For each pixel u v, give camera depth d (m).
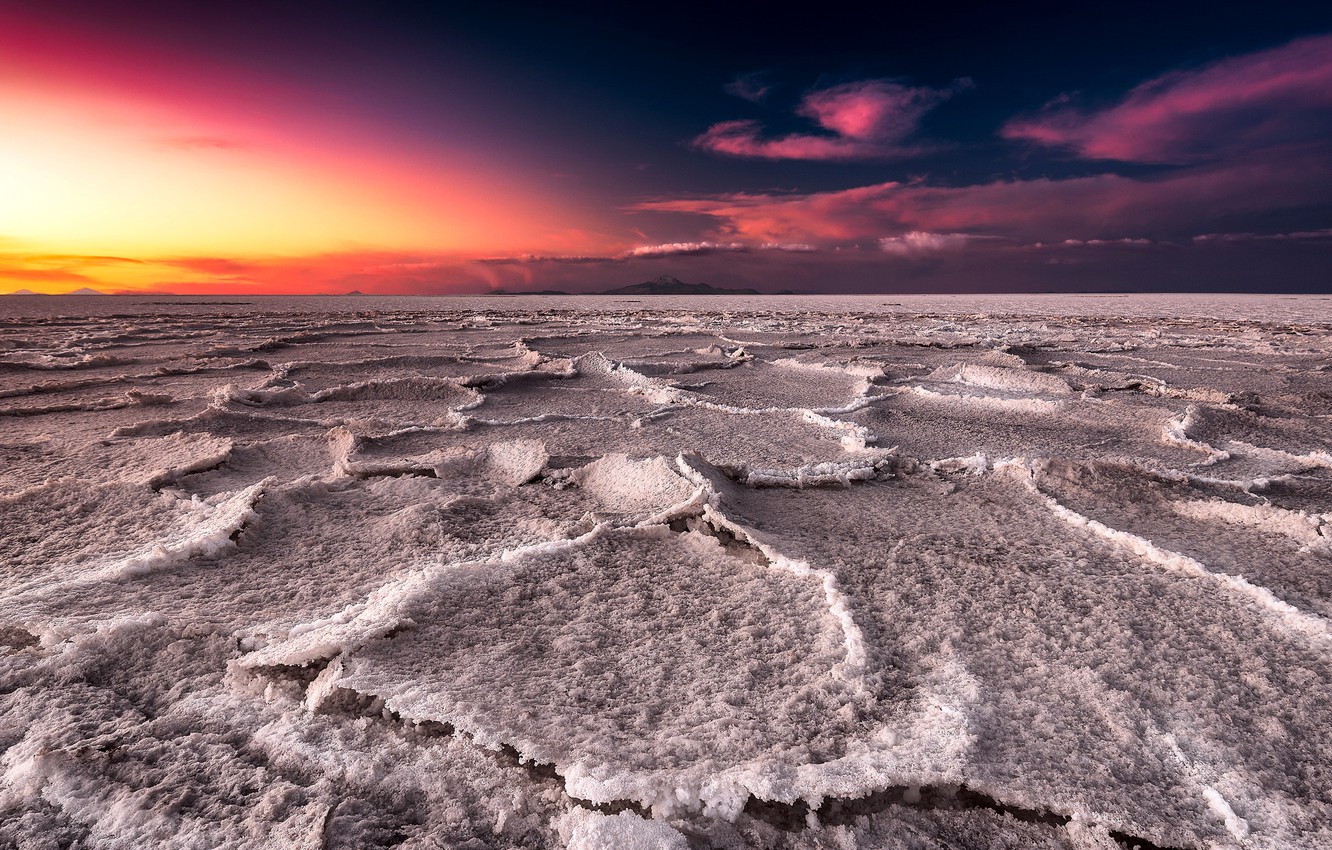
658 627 2.39
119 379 8.15
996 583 2.75
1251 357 11.56
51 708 1.88
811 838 1.53
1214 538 3.35
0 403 6.72
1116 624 2.43
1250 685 2.09
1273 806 1.61
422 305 38.78
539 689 1.99
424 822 1.55
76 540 3.13
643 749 1.73
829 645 2.26
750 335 15.36
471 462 4.55
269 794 1.57
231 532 3.12
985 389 7.85
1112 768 1.72
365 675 1.99
